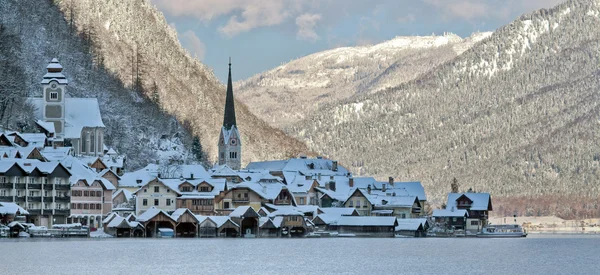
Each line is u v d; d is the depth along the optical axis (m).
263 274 189.25
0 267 188.62
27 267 189.50
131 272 187.12
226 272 191.12
